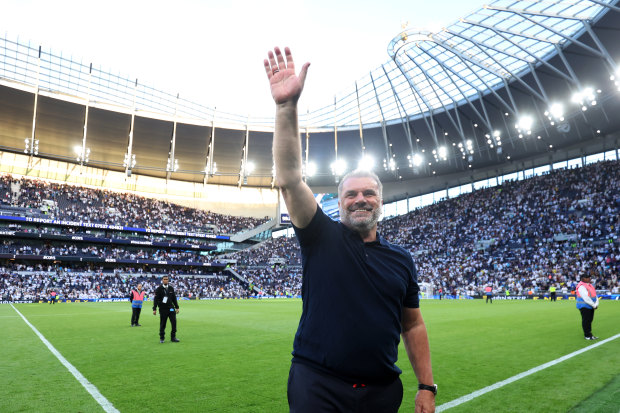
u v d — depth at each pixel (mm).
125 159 57906
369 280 2076
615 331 11609
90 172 60000
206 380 6500
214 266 57281
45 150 54781
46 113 49750
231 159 61250
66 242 51062
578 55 33875
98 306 32219
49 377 6730
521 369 6953
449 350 8984
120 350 9562
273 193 70750
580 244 39094
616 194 40844
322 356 1982
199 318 19156
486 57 36719
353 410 1925
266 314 21812
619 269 33938
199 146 58219
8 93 46531
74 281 46156
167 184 65500
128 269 52625
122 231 54375
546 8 29125
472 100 43969
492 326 13727
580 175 45656
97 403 5230
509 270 40719
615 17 29078
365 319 2000
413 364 2426
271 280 56344
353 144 56156
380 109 49812
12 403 5227
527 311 20250
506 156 51156
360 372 1963
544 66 36156
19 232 46094
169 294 11062
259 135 57938
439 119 48250
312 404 1898
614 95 36812
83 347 10070
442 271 45844
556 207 44469
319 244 2119
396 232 57312
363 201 2176
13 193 50344
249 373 7012
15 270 45312
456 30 33781
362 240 2234
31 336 12352
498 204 50469
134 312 15695
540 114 41906
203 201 66625
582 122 42656
